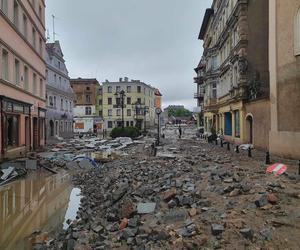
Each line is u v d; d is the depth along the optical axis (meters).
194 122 117.56
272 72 18.70
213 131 38.06
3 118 19.66
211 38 46.12
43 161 20.86
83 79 88.06
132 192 10.77
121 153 26.38
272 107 18.78
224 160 16.80
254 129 24.77
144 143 36.47
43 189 14.01
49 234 8.55
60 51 51.62
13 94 22.33
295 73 16.56
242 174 11.05
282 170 11.15
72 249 6.96
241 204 7.62
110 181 13.90
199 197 8.66
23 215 10.24
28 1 26.34
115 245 6.84
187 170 13.35
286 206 7.15
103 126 86.50
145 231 7.13
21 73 24.36
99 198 11.73
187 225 6.87
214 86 44.62
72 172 18.44
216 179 10.52
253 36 26.72
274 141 18.61
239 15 27.39
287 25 17.14
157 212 8.29
